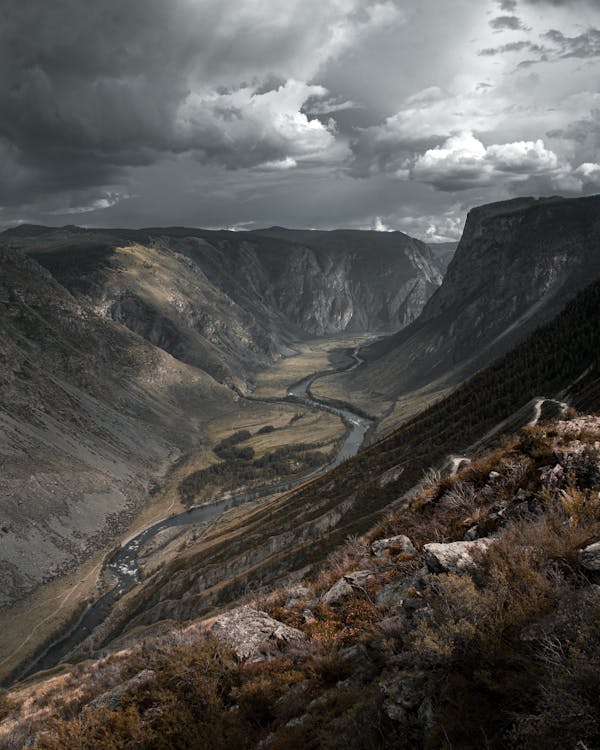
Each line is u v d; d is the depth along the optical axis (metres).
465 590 8.67
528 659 6.66
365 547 19.88
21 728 17.66
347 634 12.27
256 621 15.19
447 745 6.26
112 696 14.14
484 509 17.16
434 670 7.69
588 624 6.59
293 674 11.48
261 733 10.26
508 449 20.28
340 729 7.94
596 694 5.27
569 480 15.20
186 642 15.62
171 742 11.15
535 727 5.48
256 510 167.38
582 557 8.83
